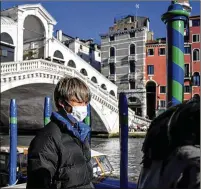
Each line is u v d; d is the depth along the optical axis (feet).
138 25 153.38
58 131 7.59
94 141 96.94
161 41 141.90
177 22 12.05
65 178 7.39
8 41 99.09
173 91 11.99
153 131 4.14
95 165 29.40
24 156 35.76
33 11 106.93
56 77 80.48
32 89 81.61
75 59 126.62
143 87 142.61
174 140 3.87
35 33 115.75
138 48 145.07
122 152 12.79
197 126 3.82
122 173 12.85
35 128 120.67
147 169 4.06
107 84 137.49
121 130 12.76
